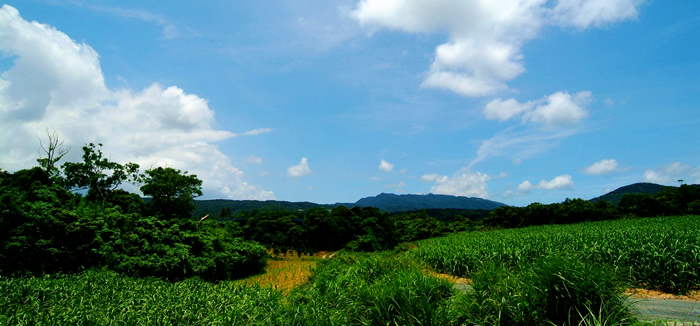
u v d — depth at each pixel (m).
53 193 14.94
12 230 11.50
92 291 8.50
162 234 17.20
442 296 6.41
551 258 5.29
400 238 44.38
